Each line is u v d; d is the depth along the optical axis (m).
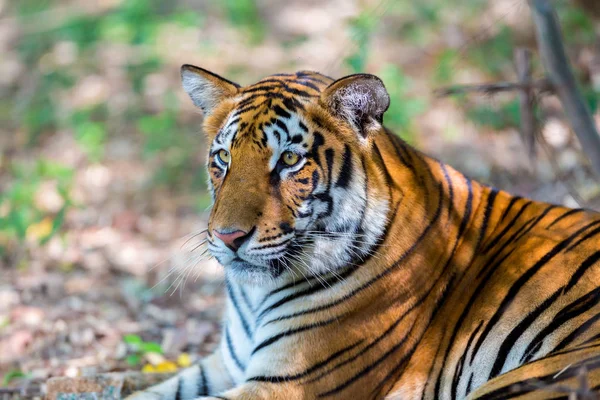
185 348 11.25
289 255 7.48
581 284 7.32
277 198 7.39
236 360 8.45
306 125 7.42
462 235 8.04
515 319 7.45
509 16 18.17
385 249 7.62
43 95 21.78
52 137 20.00
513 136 15.92
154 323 12.07
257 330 7.95
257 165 7.42
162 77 21.75
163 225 16.05
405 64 19.59
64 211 14.54
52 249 14.92
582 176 14.06
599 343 6.76
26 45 24.66
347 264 7.58
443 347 7.74
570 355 6.73
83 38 23.77
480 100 16.05
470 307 7.79
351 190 7.45
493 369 7.40
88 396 8.91
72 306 12.57
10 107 21.95
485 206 8.27
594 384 6.40
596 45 17.42
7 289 13.18
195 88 8.27
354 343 7.62
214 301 12.86
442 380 7.66
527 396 6.58
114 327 11.84
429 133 17.09
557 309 7.30
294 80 7.79
